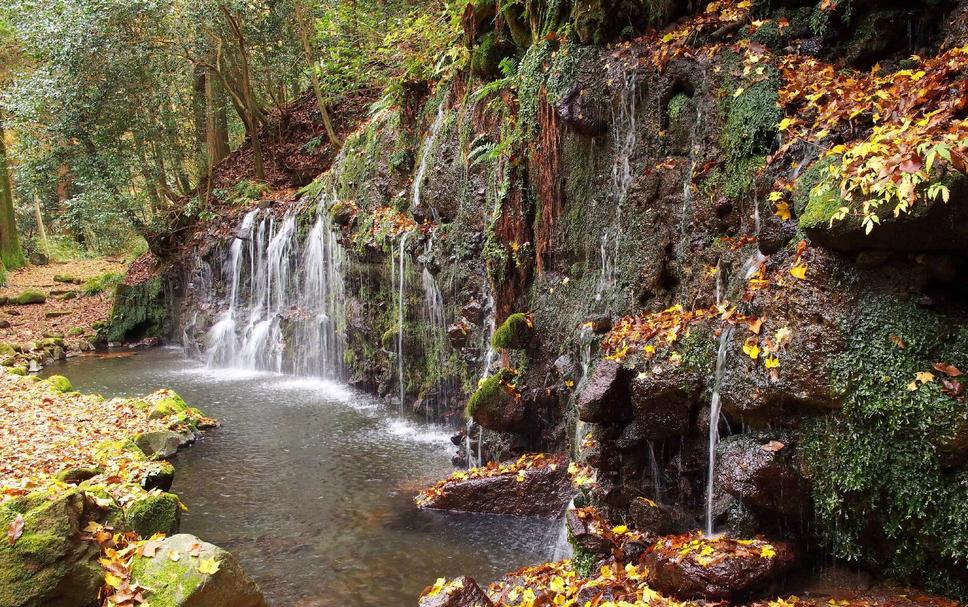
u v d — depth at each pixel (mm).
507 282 7184
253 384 12352
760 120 4625
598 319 5637
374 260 10523
